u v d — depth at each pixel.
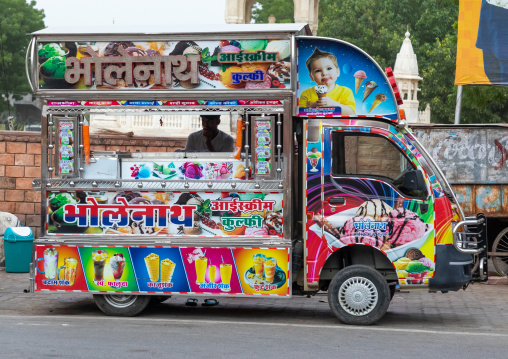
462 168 12.23
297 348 7.05
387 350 7.02
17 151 14.36
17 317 8.75
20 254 12.77
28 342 7.14
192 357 6.59
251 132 8.52
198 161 8.68
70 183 8.73
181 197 8.62
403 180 8.29
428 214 8.23
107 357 6.56
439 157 12.26
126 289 8.66
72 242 8.72
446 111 35.59
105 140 14.34
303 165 8.45
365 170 8.41
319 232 8.35
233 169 8.63
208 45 8.57
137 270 8.64
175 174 8.71
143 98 8.68
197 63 8.59
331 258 8.73
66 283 8.74
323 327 8.24
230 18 23.02
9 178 14.38
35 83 8.78
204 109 8.62
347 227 8.32
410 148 8.33
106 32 8.66
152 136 14.52
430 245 8.22
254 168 8.49
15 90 47.25
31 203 14.39
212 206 8.56
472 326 8.53
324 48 8.52
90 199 8.73
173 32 8.59
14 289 11.12
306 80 8.54
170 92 8.63
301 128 8.63
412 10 40.16
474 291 11.38
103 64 8.70
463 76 11.70
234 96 8.54
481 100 14.27
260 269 8.45
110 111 8.72
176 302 10.24
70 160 8.73
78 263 8.73
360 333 7.90
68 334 7.59
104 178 8.75
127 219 8.69
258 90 8.48
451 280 8.23
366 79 8.46
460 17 11.67
